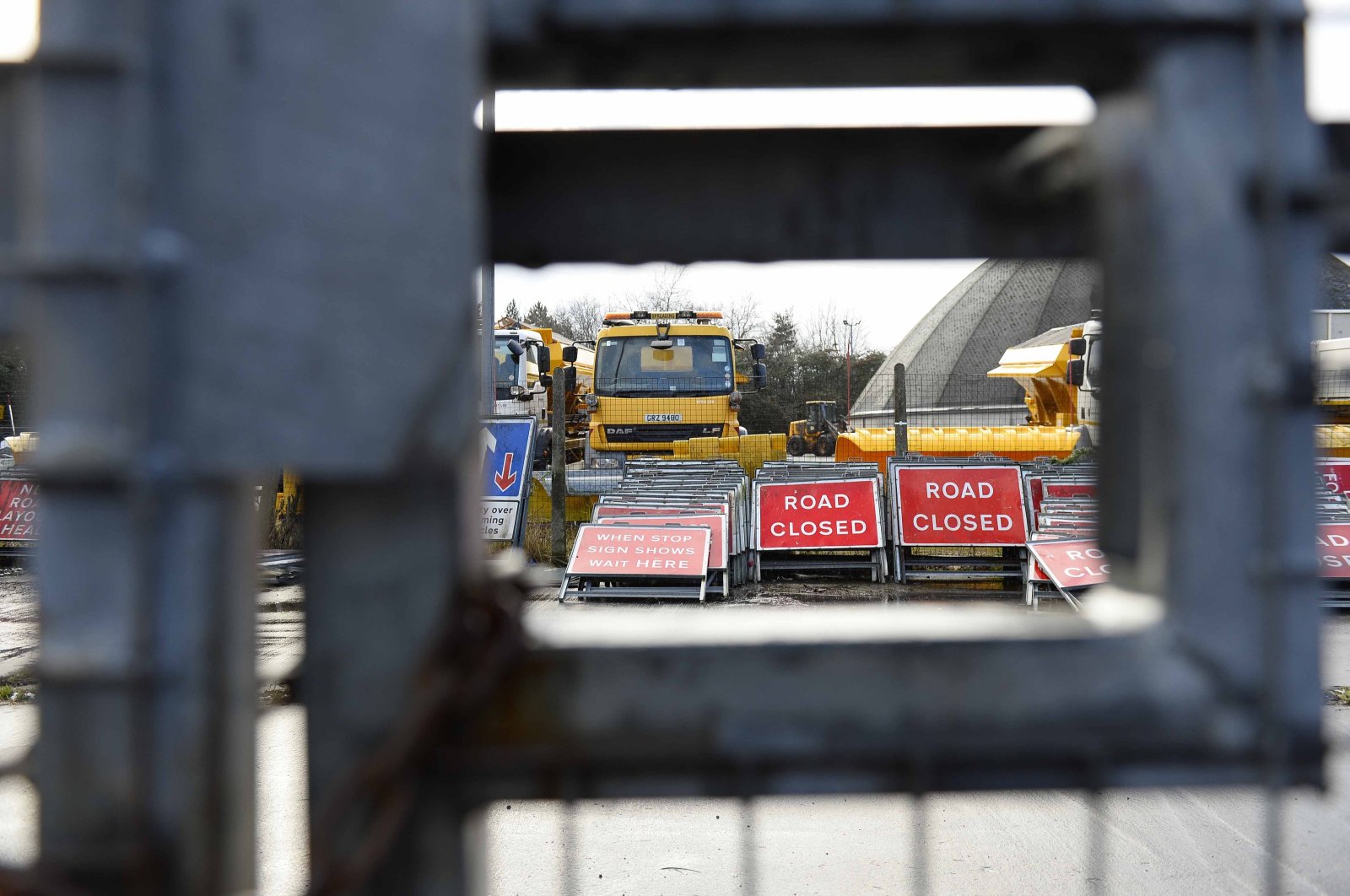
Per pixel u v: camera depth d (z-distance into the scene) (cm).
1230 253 184
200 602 169
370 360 167
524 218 228
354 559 178
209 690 171
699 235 230
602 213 229
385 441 167
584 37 184
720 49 190
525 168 228
